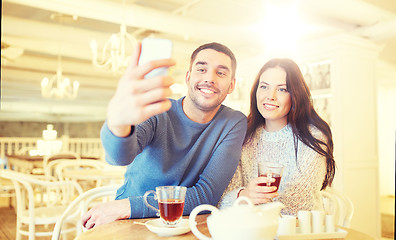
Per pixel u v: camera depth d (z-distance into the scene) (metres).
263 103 1.53
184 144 1.21
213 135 1.25
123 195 1.25
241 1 3.68
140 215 1.09
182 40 5.11
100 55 5.32
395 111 6.80
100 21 4.66
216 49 1.22
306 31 4.03
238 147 1.30
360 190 3.59
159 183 1.19
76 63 6.41
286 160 1.47
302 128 1.47
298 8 3.48
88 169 3.53
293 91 1.48
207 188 1.18
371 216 3.68
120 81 0.71
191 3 3.97
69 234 3.33
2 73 6.39
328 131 1.51
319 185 1.45
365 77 3.74
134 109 0.69
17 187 2.56
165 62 0.70
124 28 3.27
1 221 4.03
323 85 3.67
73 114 7.95
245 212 0.71
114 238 0.89
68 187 3.27
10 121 7.33
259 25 3.82
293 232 0.93
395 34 3.51
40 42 4.93
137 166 1.21
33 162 4.28
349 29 3.97
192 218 0.79
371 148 3.75
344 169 3.43
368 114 3.74
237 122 1.31
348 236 0.95
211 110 1.23
